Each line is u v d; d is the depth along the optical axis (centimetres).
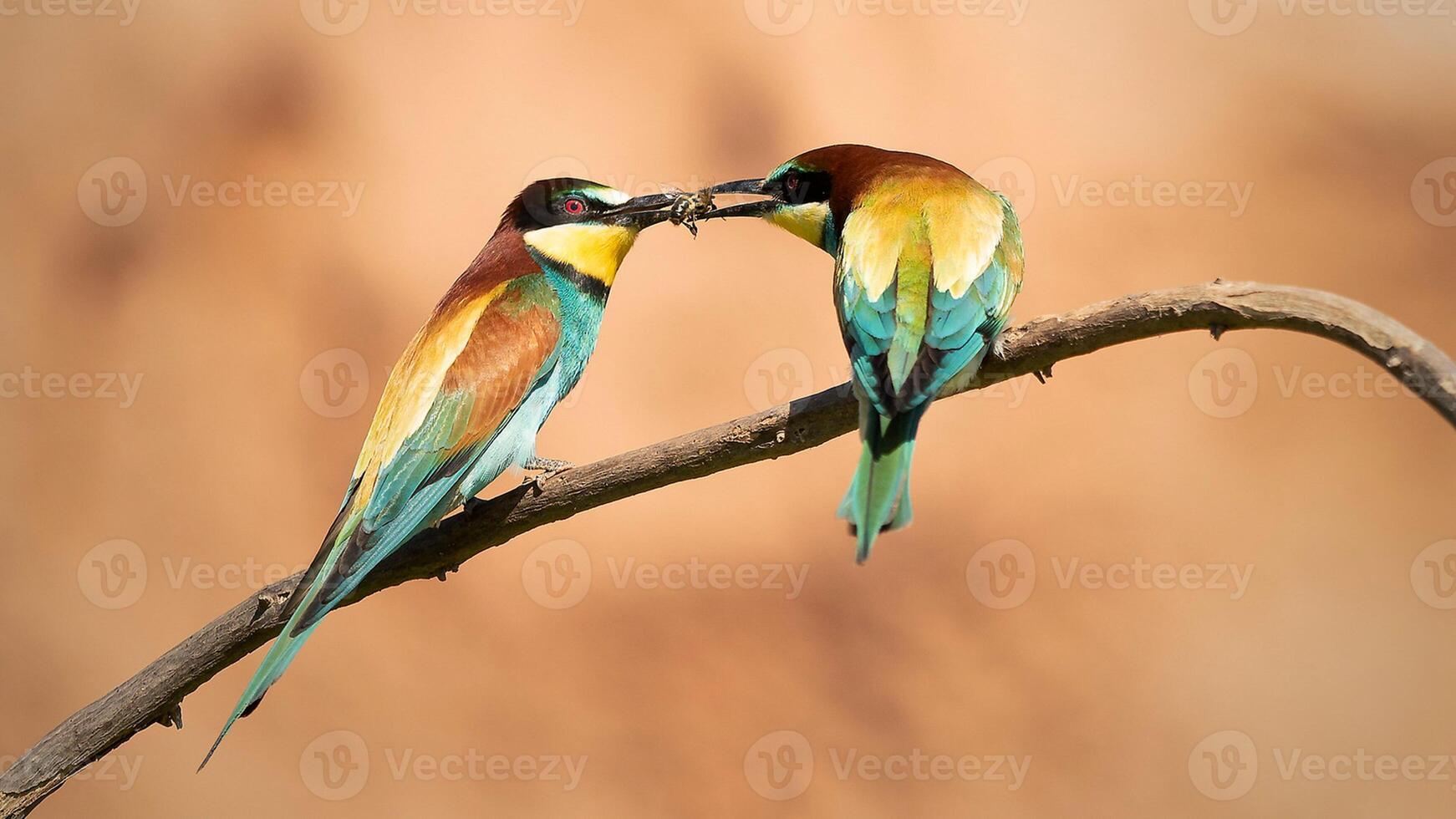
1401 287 1260
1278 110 1334
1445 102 1346
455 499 695
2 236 1231
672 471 585
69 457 1177
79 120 1271
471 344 718
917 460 1167
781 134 1293
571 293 785
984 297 611
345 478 1173
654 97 1295
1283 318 457
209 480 1175
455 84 1289
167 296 1221
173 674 581
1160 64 1333
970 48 1326
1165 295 494
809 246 1240
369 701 1097
